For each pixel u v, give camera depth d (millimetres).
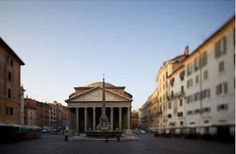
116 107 106500
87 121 112188
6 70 25297
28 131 39281
